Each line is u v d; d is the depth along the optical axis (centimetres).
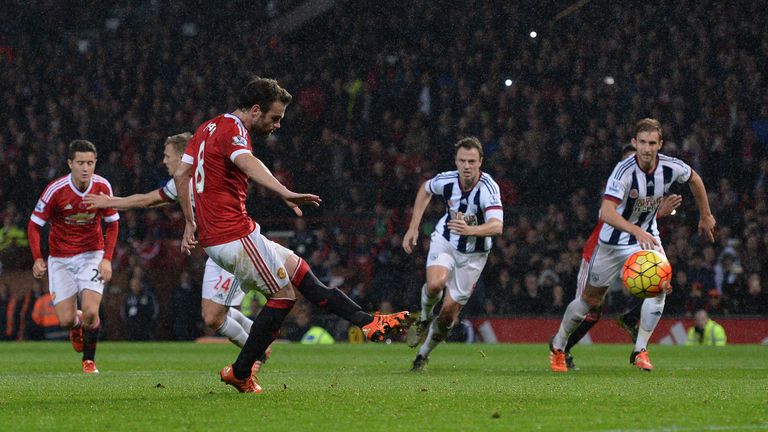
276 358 2997
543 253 4797
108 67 6750
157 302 5231
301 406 1304
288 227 5553
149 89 6600
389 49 6406
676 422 1145
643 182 2133
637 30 5781
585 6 5962
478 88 5931
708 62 5484
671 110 5294
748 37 5528
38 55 7038
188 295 4972
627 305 4494
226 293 1991
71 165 2308
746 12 5628
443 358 2994
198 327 4997
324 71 6278
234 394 1480
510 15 6134
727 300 4456
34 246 2344
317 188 5656
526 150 5312
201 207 1406
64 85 6781
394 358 3002
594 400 1403
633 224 2142
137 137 6159
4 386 1719
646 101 5388
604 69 5662
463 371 2241
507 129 5447
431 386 1675
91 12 7375
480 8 6241
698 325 4203
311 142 5991
